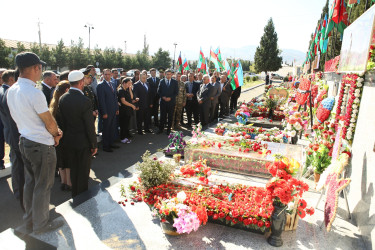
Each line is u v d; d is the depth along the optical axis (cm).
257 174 538
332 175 368
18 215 402
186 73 1345
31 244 321
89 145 434
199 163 482
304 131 843
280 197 307
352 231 362
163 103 874
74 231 350
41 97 316
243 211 350
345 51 527
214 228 364
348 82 454
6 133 439
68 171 483
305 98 841
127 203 425
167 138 845
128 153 692
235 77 1145
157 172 416
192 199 372
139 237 341
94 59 3903
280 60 4656
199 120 1045
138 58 4750
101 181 525
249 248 323
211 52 1430
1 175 523
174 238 341
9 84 461
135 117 933
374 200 314
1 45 2839
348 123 422
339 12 798
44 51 3416
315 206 427
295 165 332
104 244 326
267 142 628
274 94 1048
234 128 757
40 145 325
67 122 418
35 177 337
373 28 353
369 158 341
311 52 1509
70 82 410
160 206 347
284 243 334
